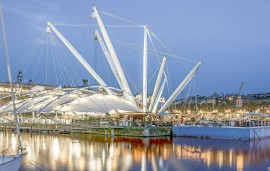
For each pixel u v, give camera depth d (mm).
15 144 55844
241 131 66188
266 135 69750
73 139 66500
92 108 73938
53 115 102438
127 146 55562
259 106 178500
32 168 36094
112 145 56906
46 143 59312
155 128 72812
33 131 85688
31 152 47844
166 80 96688
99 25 87875
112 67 90125
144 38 89750
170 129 73875
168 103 90750
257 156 45312
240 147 54062
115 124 78188
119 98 81000
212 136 68812
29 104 80062
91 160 41906
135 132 72750
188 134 71812
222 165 38969
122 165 38844
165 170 36438
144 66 88375
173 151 49875
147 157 44562
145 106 83750
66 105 74000
